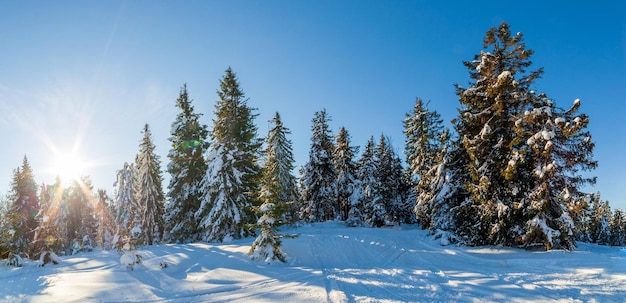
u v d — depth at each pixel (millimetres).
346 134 41656
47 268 17266
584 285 9633
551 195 16719
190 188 26453
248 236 24250
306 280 11539
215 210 22547
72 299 9898
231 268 14320
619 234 55906
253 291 10406
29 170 34344
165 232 26750
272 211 16141
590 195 15234
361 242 20000
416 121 32156
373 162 38594
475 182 19562
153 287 11508
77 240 36250
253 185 24766
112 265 16406
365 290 9766
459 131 21406
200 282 12156
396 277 11688
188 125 27656
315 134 39344
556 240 16141
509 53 19422
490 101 19672
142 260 16578
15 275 15062
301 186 44031
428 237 23062
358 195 37188
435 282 10703
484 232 19125
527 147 17578
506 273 11852
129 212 33906
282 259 15688
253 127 26672
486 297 8773
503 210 17250
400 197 42094
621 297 8367
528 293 9008
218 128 25078
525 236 16562
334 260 16047
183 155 26672
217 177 23125
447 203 22656
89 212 38250
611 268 11523
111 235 36438
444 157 23422
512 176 17172
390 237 22922
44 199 33031
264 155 26672
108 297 10172
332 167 38938
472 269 12969
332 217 41250
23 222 30984
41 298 10086
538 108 16656
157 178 31438
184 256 16781
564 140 16469
